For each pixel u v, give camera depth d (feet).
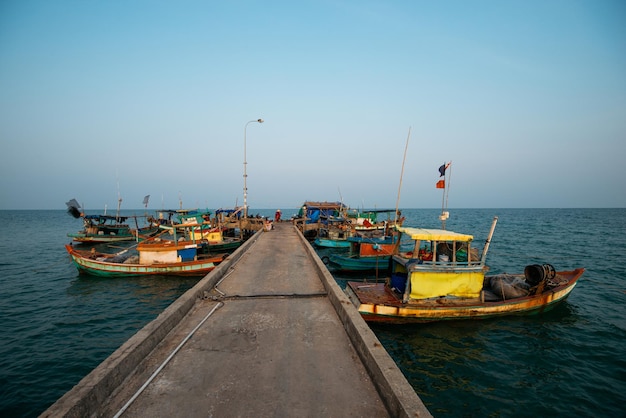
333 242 93.66
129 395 12.72
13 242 129.39
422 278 34.17
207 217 107.14
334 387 13.46
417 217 353.51
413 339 33.09
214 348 17.07
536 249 98.84
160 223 130.11
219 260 61.26
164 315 19.30
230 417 11.40
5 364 29.96
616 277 61.62
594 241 117.80
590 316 40.14
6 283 61.52
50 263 82.74
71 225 244.42
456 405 23.00
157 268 60.29
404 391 11.55
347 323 19.79
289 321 21.21
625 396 24.12
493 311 35.58
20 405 23.90
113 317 42.60
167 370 14.71
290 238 73.51
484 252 35.42
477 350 31.14
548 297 38.52
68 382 27.04
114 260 64.03
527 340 33.22
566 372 27.48
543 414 22.06
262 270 37.60
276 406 12.07
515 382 25.98
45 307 46.93
